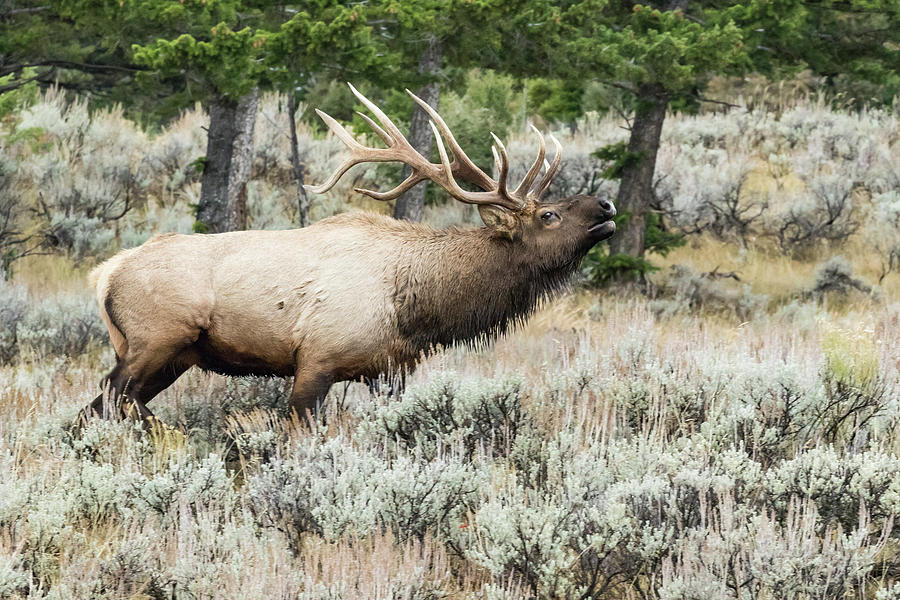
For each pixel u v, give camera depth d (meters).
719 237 56.50
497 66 40.66
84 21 35.44
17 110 44.72
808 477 17.28
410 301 21.84
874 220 56.53
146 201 58.91
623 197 45.38
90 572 14.77
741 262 52.69
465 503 17.52
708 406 21.84
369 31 34.78
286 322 21.41
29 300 39.25
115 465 19.73
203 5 34.03
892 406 21.69
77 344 33.88
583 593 15.18
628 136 70.06
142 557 15.33
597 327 36.06
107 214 55.06
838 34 43.53
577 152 59.19
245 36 33.38
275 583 14.52
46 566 15.83
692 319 40.16
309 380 21.33
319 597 14.29
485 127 55.09
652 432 20.22
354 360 21.53
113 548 16.27
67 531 16.38
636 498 16.58
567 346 30.69
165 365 21.89
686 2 44.53
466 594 15.64
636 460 18.59
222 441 22.84
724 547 15.15
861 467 17.08
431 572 16.00
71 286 44.44
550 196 56.94
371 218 22.48
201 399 24.33
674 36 39.56
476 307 22.30
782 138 72.56
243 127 41.66
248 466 20.75
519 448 19.86
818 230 54.75
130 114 73.00
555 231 22.31
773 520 15.59
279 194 58.62
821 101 77.62
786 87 82.38
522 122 72.00
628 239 45.19
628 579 15.60
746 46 42.38
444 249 22.20
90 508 17.59
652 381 22.52
